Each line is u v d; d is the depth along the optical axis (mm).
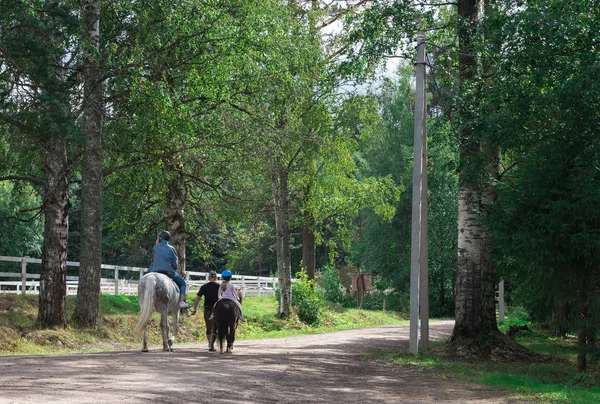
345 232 39969
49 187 23062
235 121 26250
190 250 70000
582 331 16828
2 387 9133
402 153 56594
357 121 35750
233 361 15664
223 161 27875
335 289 58562
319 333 34156
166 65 23453
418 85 21125
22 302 24953
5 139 22656
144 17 22344
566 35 16906
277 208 36625
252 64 24562
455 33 22859
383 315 50875
